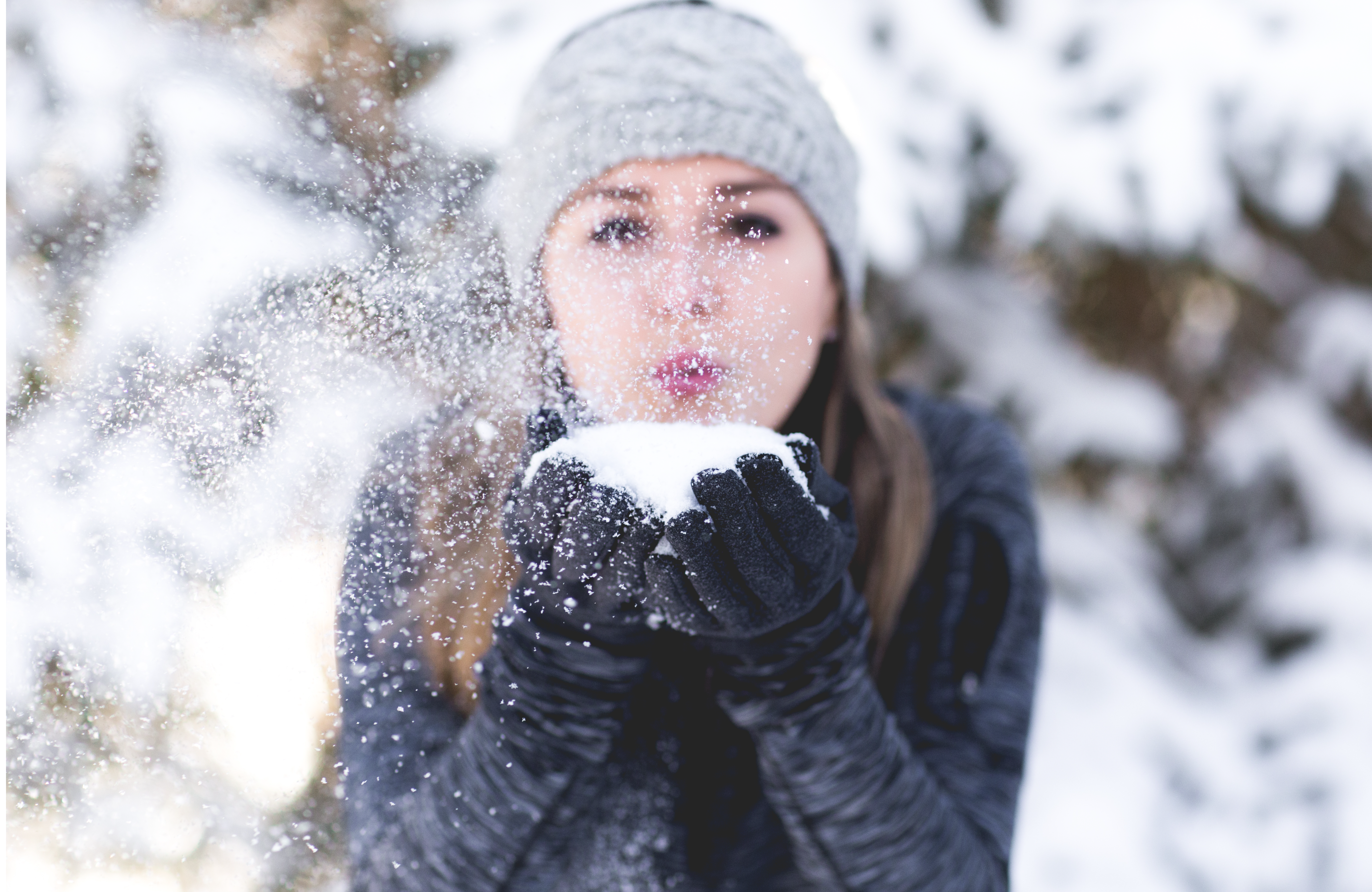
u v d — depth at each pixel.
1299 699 2.58
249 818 0.71
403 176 0.69
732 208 0.83
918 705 1.01
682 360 0.74
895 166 1.97
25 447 0.68
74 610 0.69
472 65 0.93
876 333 2.74
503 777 0.80
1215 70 2.11
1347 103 2.06
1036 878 2.29
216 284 0.68
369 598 0.69
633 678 0.80
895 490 1.04
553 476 0.71
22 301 0.69
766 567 0.74
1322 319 2.85
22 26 0.95
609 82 0.86
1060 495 2.83
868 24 2.10
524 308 0.71
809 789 0.84
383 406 0.68
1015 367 2.75
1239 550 2.87
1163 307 2.76
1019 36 2.19
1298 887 2.29
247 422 0.68
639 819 0.93
